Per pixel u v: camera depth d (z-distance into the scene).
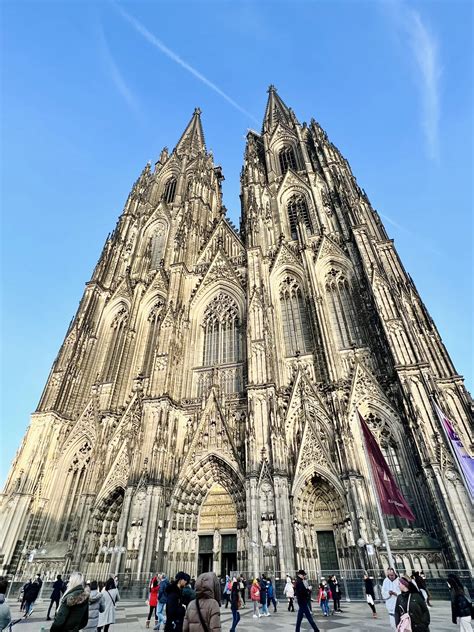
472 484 34.72
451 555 33.34
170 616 12.10
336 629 20.42
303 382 49.97
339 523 40.53
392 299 49.97
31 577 44.59
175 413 52.50
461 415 42.53
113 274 78.69
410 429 40.88
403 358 44.78
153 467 45.59
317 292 58.25
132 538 41.62
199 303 67.31
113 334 70.50
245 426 49.81
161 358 56.50
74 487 53.56
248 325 54.78
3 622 11.08
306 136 94.06
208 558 44.28
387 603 17.97
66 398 59.44
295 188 79.44
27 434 55.47
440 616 24.94
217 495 47.41
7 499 49.88
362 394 46.91
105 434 54.31
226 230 78.25
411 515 33.00
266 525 38.75
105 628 18.39
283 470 41.69
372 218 65.06
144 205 94.12
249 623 23.89
